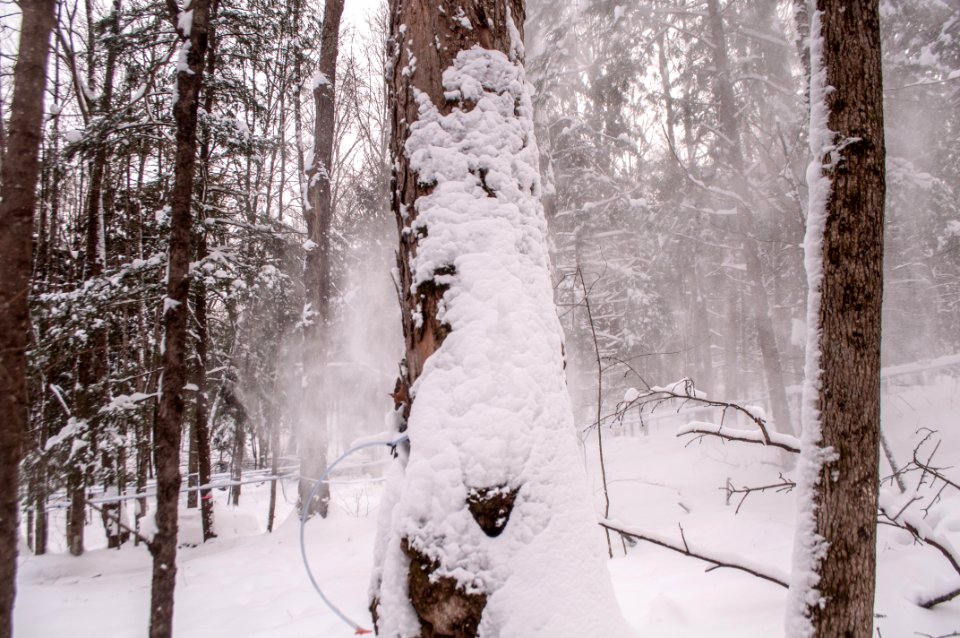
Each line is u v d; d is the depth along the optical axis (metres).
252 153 10.18
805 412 2.13
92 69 11.48
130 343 11.84
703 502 7.86
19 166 3.20
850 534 1.94
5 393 3.01
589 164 13.87
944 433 8.75
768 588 3.57
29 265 3.22
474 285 1.84
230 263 9.97
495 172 1.98
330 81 10.39
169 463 3.89
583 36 13.37
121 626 5.00
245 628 4.56
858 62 2.08
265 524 14.99
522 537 1.55
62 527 16.53
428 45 2.10
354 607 4.82
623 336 14.62
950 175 11.36
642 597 3.83
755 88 11.59
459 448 1.63
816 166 2.17
